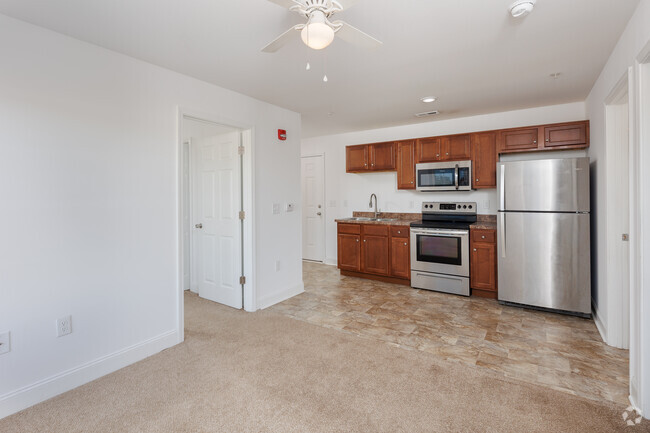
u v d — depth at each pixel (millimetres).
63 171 2115
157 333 2652
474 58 2562
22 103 1944
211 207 3863
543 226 3344
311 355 2555
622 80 2160
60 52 2096
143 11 1863
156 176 2633
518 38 2246
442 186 4316
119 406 1951
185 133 4246
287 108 3945
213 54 2438
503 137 3938
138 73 2510
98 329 2295
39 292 2020
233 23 2010
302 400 1990
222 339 2859
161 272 2678
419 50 2414
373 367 2367
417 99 3604
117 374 2314
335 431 1722
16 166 1925
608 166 2633
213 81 2990
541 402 1940
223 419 1823
